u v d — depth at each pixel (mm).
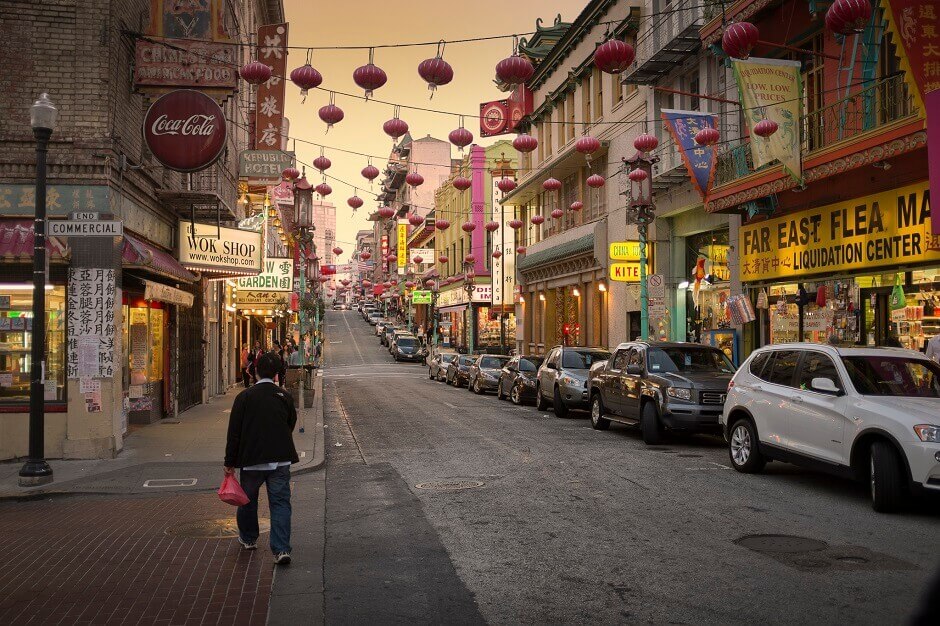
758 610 5297
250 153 18359
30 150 12672
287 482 6789
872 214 14867
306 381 22375
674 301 25359
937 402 8398
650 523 7844
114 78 13078
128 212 13984
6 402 12695
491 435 15648
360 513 8695
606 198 30938
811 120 16219
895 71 14086
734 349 19875
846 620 5078
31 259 12219
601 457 12391
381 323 83688
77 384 12609
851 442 8562
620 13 28547
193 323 22031
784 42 17516
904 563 6328
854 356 9297
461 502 9102
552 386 20250
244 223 28891
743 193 17688
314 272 37594
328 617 5320
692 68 23125
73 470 11617
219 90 13609
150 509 9125
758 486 9773
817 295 16578
